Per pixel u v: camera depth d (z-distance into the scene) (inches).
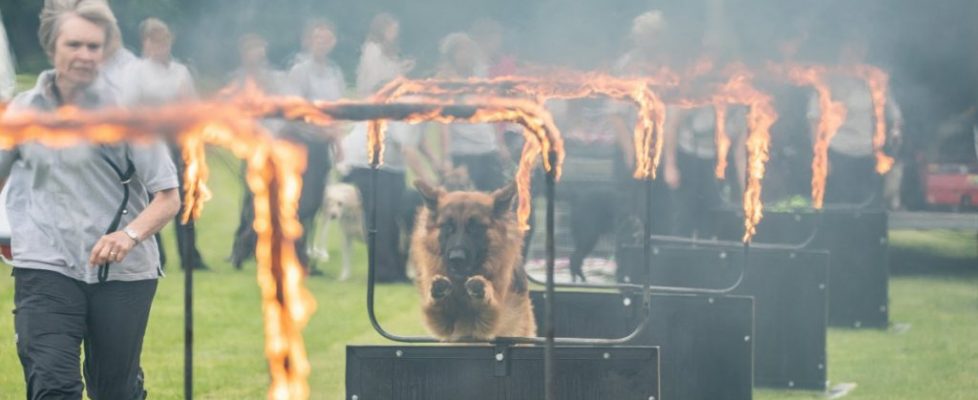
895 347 1024.9
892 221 1455.5
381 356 541.0
